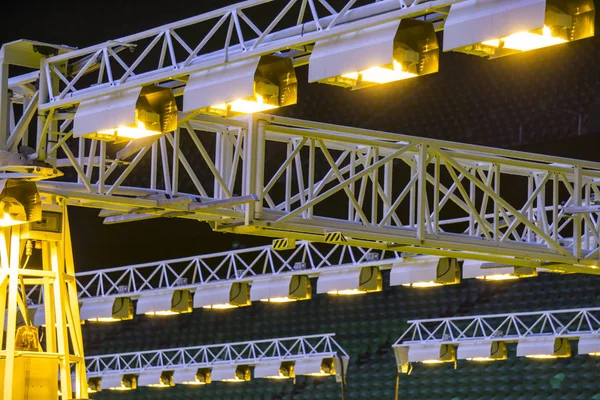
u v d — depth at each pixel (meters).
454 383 38.69
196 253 45.25
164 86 15.59
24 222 16.09
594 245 24.41
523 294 39.72
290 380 42.59
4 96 16.16
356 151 21.33
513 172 23.30
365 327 42.66
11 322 16.38
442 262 25.28
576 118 34.31
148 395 45.44
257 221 18.77
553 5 12.21
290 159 19.20
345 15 13.64
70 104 15.84
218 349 45.16
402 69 13.22
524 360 38.00
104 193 18.39
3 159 15.88
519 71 35.59
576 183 21.83
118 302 33.22
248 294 30.55
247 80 14.12
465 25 12.41
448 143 20.23
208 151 40.78
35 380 16.50
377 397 39.84
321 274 28.27
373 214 19.92
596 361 36.44
